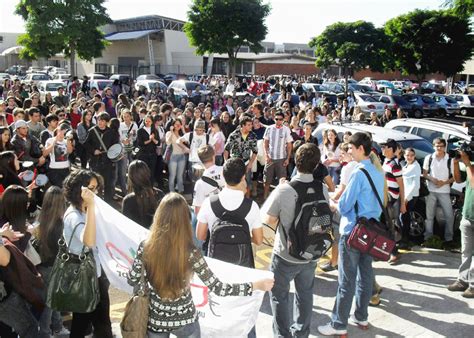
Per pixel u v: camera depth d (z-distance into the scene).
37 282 3.88
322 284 6.32
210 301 3.87
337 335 4.87
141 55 54.69
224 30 35.72
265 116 13.51
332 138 9.47
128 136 10.45
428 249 7.66
